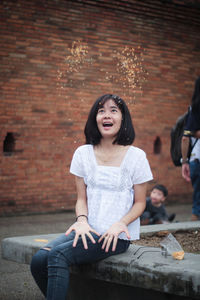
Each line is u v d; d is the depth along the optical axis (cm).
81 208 274
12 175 746
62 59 789
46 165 781
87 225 256
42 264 254
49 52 774
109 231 248
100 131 273
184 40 941
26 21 748
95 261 260
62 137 795
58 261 240
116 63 848
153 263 244
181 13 914
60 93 788
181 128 497
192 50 955
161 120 914
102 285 276
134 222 271
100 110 274
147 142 896
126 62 856
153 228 421
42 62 767
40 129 771
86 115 816
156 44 898
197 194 486
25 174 759
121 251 268
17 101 745
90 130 281
